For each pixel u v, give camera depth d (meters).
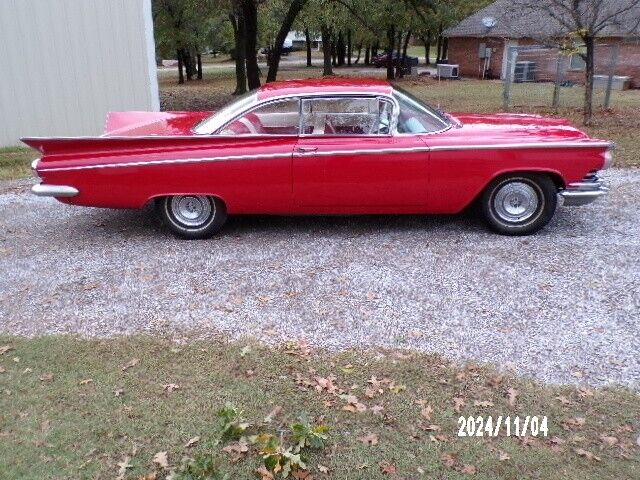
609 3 19.41
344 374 3.74
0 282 5.23
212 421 3.31
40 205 7.55
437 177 5.72
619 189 7.63
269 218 6.80
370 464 2.99
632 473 2.92
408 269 5.27
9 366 3.88
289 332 4.27
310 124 5.80
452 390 3.57
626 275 5.05
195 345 4.11
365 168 5.70
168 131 6.18
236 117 5.83
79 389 3.62
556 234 6.04
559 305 4.57
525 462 3.00
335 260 5.52
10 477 2.92
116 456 3.06
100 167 5.74
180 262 5.58
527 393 3.54
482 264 5.34
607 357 3.89
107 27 11.55
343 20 28.81
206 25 34.16
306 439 3.11
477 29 32.84
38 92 11.68
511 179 5.80
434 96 21.11
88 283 5.17
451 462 3.00
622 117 13.87
